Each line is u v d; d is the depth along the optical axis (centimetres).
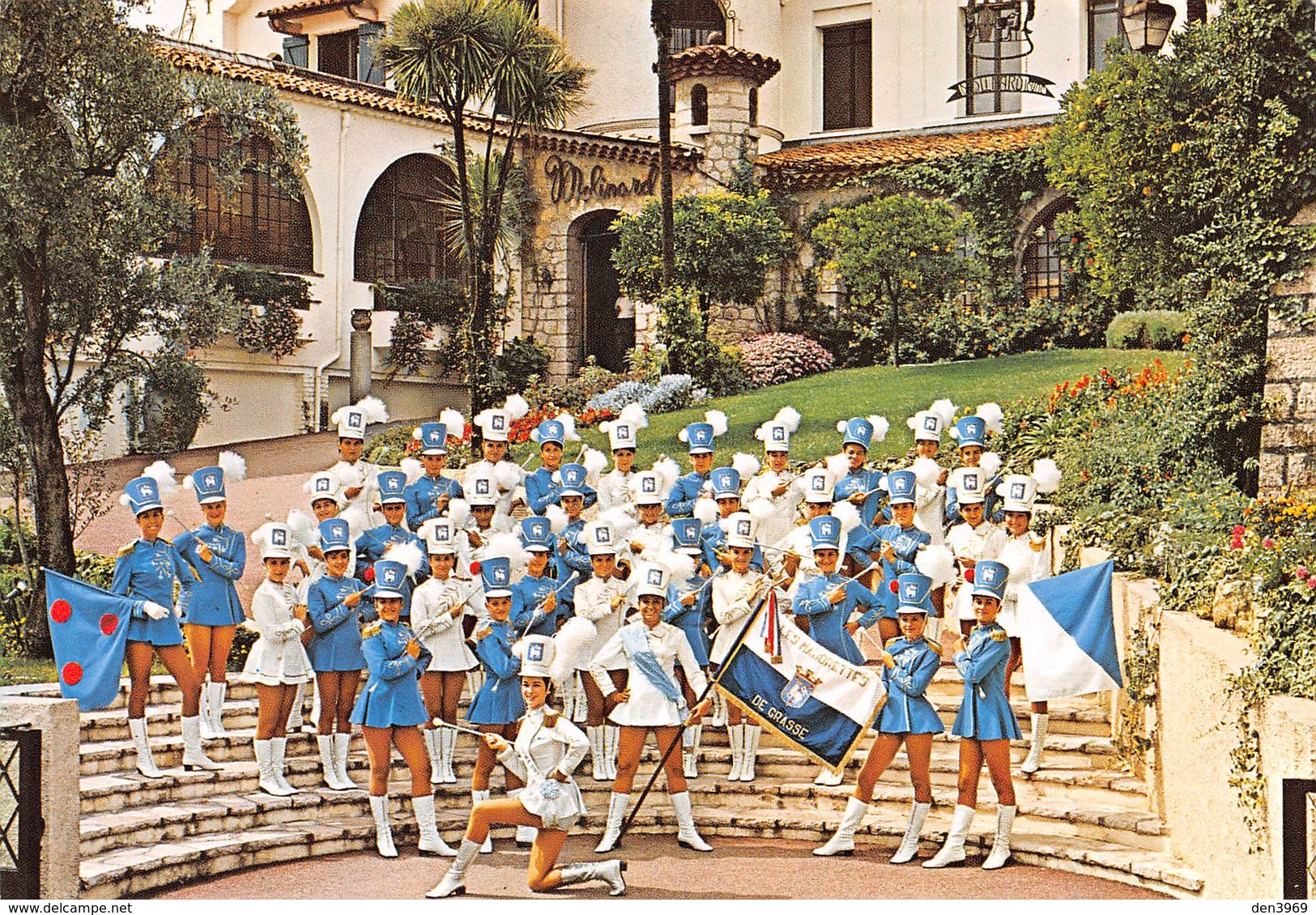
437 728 1160
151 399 2320
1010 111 3027
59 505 1471
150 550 1122
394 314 2772
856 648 1133
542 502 1333
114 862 948
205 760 1115
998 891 943
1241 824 848
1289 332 1358
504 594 1095
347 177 2711
